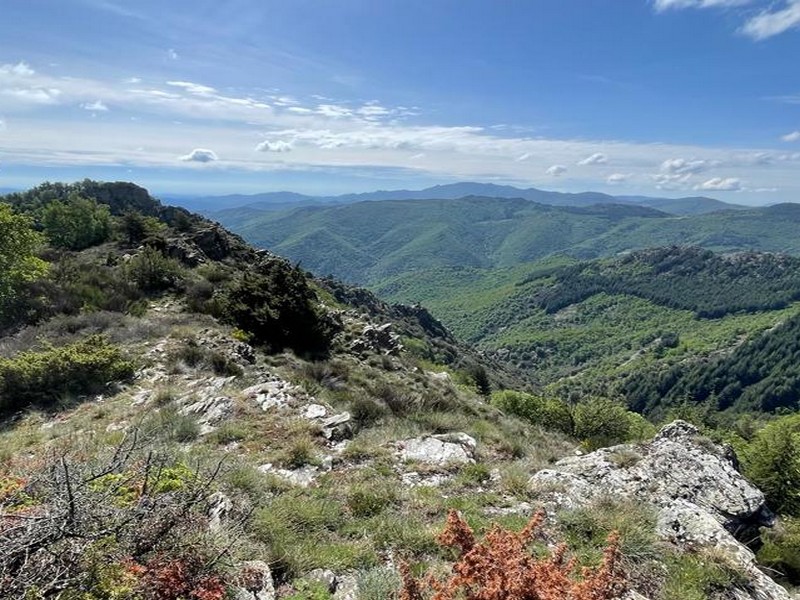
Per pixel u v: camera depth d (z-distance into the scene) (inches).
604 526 236.4
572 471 323.6
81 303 858.8
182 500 179.9
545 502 277.4
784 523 303.9
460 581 152.8
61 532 130.0
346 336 1075.9
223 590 155.9
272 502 252.1
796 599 232.7
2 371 518.9
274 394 485.7
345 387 674.8
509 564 150.7
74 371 542.3
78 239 1483.8
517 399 1017.5
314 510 250.8
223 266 1348.4
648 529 235.1
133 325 774.5
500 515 261.0
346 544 225.5
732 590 201.3
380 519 249.4
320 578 194.5
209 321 880.9
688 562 211.2
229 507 224.1
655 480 305.1
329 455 356.5
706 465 322.7
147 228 1513.3
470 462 352.5
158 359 631.8
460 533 175.0
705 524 239.1
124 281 1006.4
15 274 817.5
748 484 310.2
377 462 346.0
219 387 531.2
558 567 160.6
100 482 188.1
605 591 152.2
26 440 401.4
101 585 131.6
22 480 191.8
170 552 155.5
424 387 868.0
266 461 337.4
